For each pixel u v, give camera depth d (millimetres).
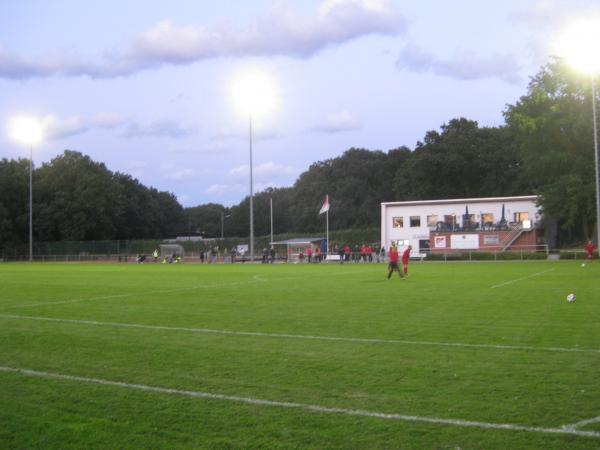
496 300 17047
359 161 103250
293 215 107812
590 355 8953
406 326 12070
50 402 6809
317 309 15242
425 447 5293
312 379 7668
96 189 90312
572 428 5707
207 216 142125
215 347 9961
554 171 55844
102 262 71938
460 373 7883
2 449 5410
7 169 87250
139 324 12734
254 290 21703
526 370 8000
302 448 5305
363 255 60062
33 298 18859
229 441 5496
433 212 66562
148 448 5383
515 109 57406
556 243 65000
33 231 88750
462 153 87000
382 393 6965
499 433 5602
